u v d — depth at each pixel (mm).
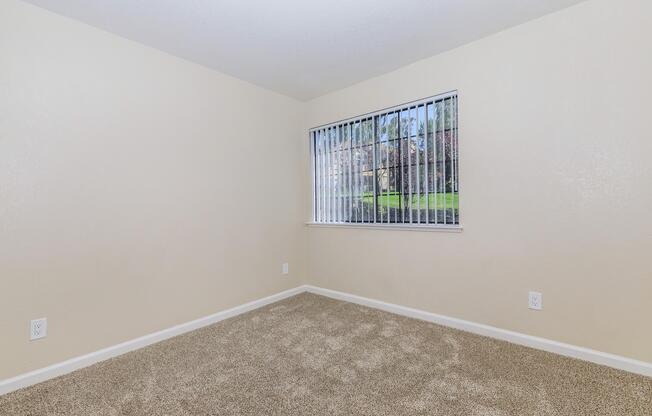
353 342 2279
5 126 1753
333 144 3395
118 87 2188
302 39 2297
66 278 1959
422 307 2695
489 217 2314
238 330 2533
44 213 1881
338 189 3352
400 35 2260
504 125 2232
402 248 2814
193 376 1861
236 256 2928
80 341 2006
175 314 2477
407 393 1661
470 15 2037
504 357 2016
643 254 1790
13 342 1776
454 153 2518
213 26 2107
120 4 1854
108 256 2133
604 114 1881
